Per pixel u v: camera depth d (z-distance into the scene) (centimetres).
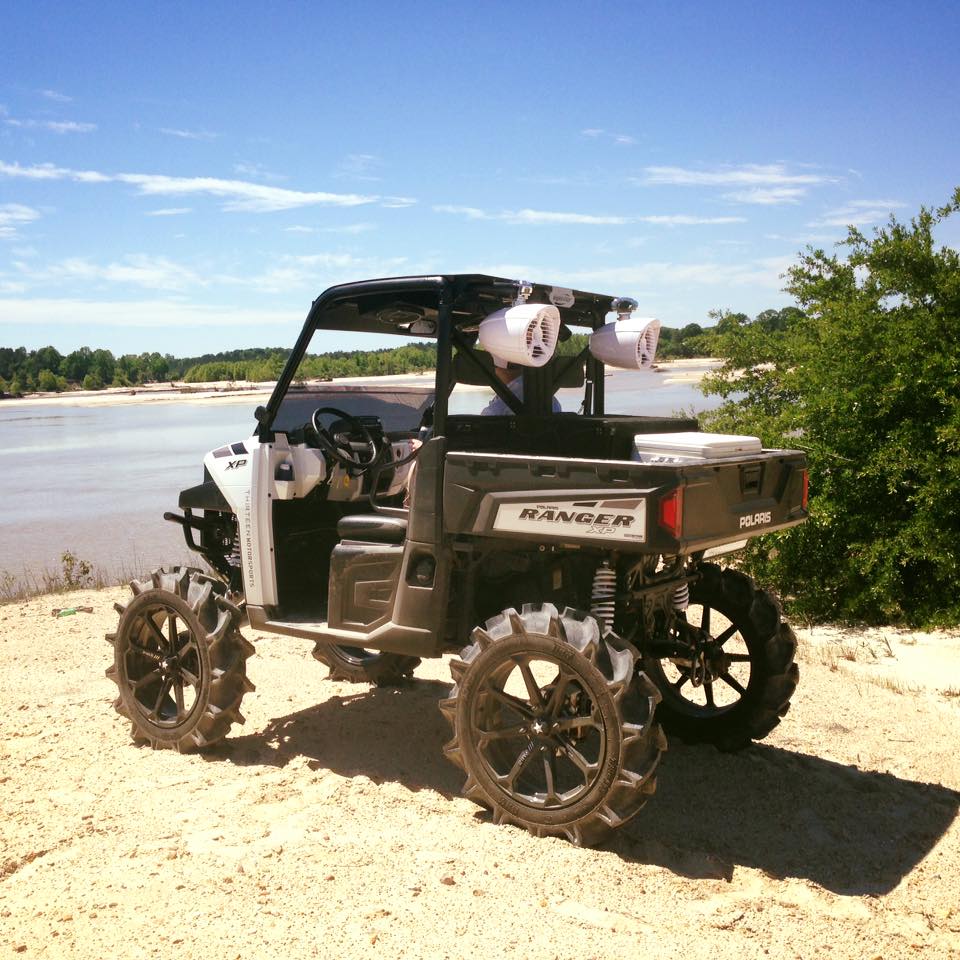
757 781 416
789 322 968
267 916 298
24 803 392
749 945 285
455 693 367
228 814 378
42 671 610
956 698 543
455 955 277
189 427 4278
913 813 386
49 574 1082
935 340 769
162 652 464
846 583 758
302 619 446
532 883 318
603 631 343
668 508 326
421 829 361
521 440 420
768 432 806
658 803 394
